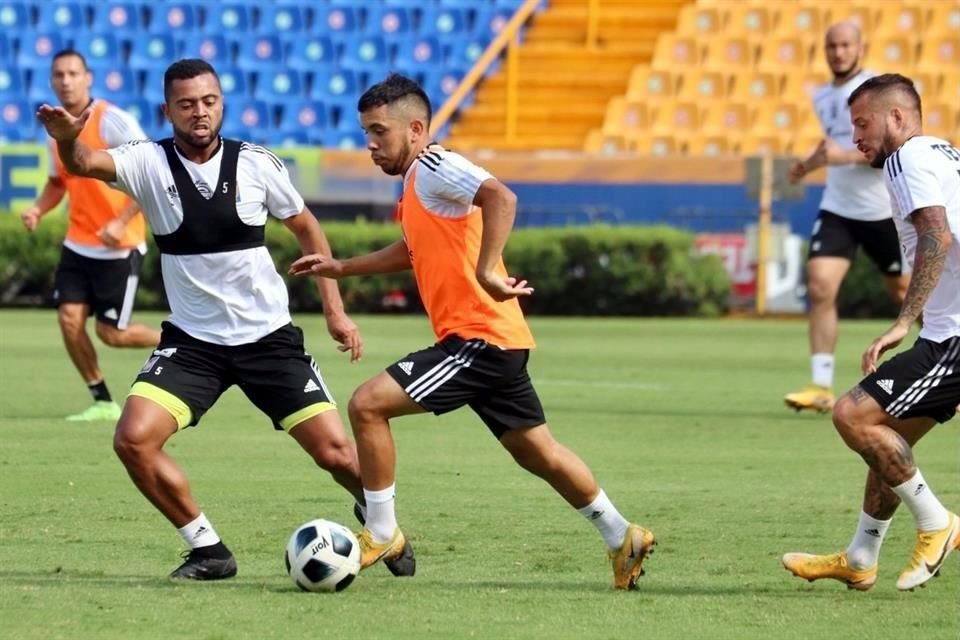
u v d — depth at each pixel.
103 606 16.83
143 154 19.08
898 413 17.92
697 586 18.44
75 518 22.88
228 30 87.62
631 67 85.50
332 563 17.69
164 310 70.94
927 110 80.69
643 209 72.75
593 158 72.69
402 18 88.44
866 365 17.86
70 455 29.38
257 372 19.28
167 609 16.72
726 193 72.19
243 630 15.70
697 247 72.25
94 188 33.94
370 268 19.27
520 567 19.59
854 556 18.16
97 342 56.88
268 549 20.75
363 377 44.31
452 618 16.41
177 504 18.50
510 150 82.56
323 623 16.09
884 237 36.25
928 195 17.75
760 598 17.75
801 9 85.25
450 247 18.08
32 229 35.22
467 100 85.56
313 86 86.50
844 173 36.22
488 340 18.00
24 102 85.44
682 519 23.28
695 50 84.31
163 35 86.56
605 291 72.00
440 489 26.00
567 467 18.19
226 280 19.16
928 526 18.05
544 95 84.88
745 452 30.95
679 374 47.03
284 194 19.52
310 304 72.50
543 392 41.88
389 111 18.31
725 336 61.31
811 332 37.09
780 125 82.06
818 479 27.47
